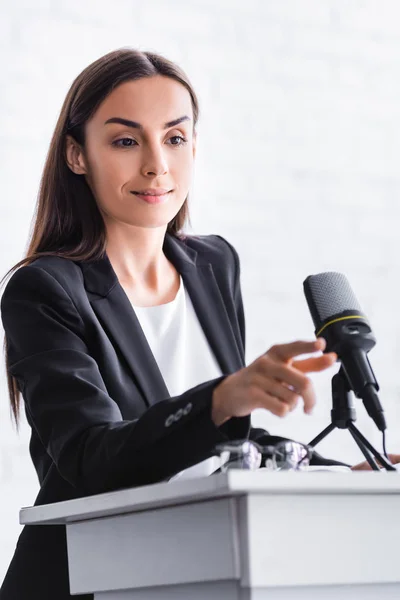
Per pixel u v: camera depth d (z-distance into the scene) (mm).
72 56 3502
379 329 3850
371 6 3947
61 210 2055
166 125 2004
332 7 3895
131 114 1983
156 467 1424
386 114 3938
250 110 3758
